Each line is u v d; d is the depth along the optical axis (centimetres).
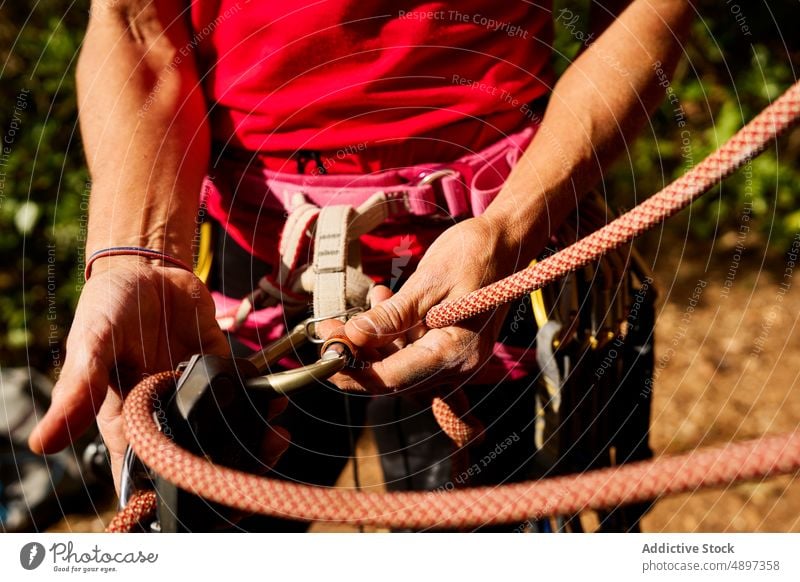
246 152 107
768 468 60
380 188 100
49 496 212
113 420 87
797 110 70
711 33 262
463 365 88
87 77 104
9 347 250
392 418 128
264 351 91
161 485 76
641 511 125
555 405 105
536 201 94
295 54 97
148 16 105
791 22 282
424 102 99
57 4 242
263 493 68
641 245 309
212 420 75
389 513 67
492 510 66
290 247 98
